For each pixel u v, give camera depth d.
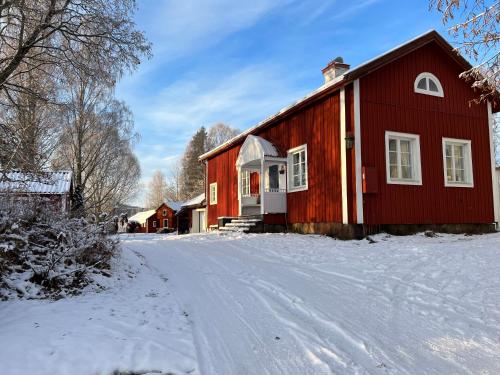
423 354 4.09
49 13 11.75
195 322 4.78
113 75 13.26
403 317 5.14
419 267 7.50
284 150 15.74
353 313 5.25
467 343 4.36
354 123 11.98
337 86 12.34
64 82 13.17
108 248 7.46
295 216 14.91
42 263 6.23
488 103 14.79
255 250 10.57
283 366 3.74
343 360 3.88
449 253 8.55
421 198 12.87
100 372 3.37
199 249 11.31
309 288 6.41
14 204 6.97
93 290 6.09
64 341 3.83
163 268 8.38
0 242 6.03
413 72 13.34
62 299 5.53
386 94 12.64
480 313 5.22
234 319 4.95
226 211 21.08
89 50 12.48
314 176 13.82
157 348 3.82
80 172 30.28
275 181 16.58
